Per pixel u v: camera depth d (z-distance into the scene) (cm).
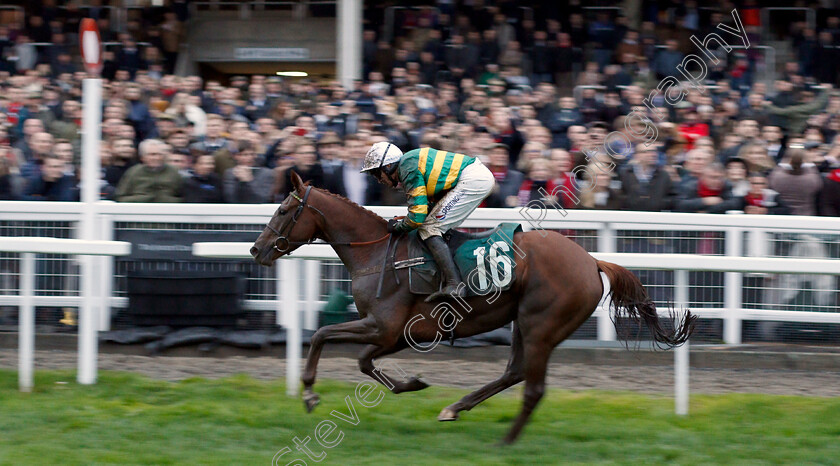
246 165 969
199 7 1711
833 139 1144
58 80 1338
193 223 916
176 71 1565
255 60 1714
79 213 915
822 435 641
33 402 702
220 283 905
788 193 946
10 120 1177
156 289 902
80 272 925
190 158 1029
